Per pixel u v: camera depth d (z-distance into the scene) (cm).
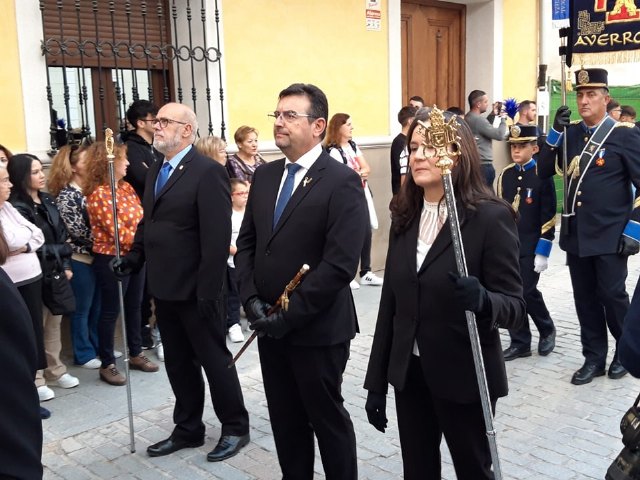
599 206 454
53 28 543
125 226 484
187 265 361
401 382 245
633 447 205
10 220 408
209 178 358
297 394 308
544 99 953
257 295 303
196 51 613
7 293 167
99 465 368
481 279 237
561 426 400
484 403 218
